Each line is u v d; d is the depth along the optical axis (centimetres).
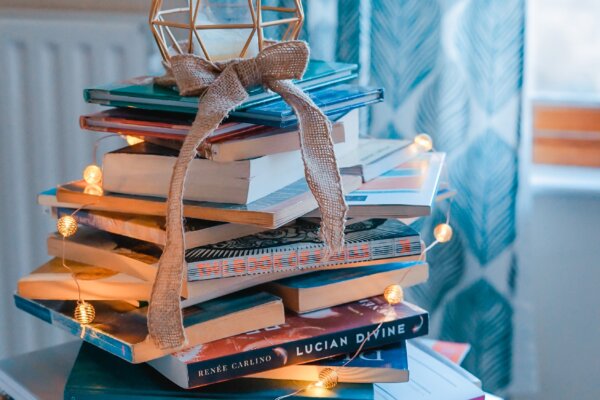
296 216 70
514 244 130
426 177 82
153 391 71
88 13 127
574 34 170
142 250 76
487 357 136
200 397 71
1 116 123
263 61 69
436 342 102
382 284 80
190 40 73
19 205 128
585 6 168
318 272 79
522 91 125
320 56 124
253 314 72
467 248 132
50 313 77
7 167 125
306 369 73
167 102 73
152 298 66
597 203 165
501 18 122
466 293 134
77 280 75
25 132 125
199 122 66
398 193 77
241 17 77
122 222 75
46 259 131
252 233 75
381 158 84
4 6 131
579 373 150
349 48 121
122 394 71
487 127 126
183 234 65
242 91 68
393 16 123
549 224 165
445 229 89
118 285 74
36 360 85
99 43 122
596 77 172
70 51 122
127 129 74
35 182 127
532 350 137
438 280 134
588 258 161
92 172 79
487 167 127
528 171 132
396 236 77
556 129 174
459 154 128
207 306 73
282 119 69
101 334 71
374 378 73
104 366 76
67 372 82
